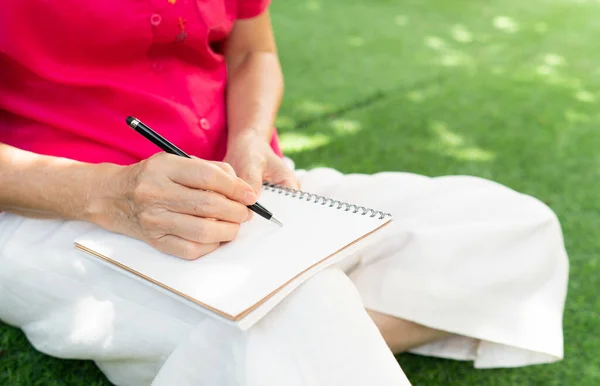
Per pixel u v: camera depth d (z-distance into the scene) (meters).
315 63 3.60
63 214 1.06
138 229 1.01
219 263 0.95
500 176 2.48
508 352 1.32
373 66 3.61
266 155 1.26
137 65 1.21
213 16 1.26
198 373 0.96
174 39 1.21
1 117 1.18
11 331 1.60
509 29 4.39
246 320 0.84
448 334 1.35
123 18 1.12
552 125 2.94
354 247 1.00
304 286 0.94
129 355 1.05
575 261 1.96
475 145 2.73
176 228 0.95
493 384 1.51
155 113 1.22
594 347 1.62
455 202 1.26
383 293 1.21
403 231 1.21
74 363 1.51
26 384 1.46
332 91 3.23
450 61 3.76
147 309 1.00
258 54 1.49
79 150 1.17
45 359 1.52
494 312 1.22
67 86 1.14
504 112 3.07
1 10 1.04
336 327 0.92
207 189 0.96
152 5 1.14
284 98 3.12
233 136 1.32
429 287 1.19
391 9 4.72
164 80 1.25
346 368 0.90
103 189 1.01
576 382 1.52
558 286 1.28
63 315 1.07
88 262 1.03
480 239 1.20
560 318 1.26
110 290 1.02
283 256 0.96
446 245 1.19
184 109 1.25
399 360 1.56
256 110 1.36
